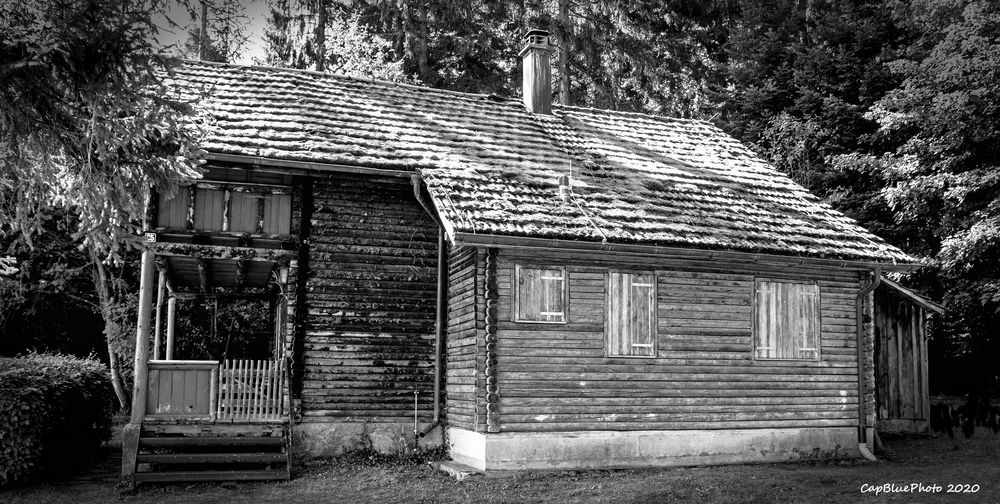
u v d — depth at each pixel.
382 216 15.68
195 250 14.26
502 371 13.50
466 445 14.08
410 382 15.45
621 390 14.13
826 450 15.37
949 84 21.86
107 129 8.91
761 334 15.23
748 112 29.66
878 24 28.11
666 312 14.62
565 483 12.55
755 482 12.42
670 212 15.23
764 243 14.81
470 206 13.59
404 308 15.59
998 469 13.78
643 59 31.55
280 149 14.35
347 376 15.08
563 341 13.91
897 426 19.16
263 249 14.75
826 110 27.09
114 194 9.26
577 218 14.06
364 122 16.31
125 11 8.32
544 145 17.34
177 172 9.66
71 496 11.87
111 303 23.44
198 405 13.62
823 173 26.97
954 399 23.36
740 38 30.56
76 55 8.23
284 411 14.01
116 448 16.92
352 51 27.56
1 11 8.20
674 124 20.36
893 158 23.72
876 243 16.25
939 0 23.52
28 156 9.31
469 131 17.08
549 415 13.65
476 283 13.68
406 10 28.31
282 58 28.72
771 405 15.09
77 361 15.30
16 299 23.19
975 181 21.05
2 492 12.04
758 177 18.38
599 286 14.27
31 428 12.06
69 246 23.19
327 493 12.07
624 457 13.96
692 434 14.45
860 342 15.95
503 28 30.62
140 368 13.39
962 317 23.38
